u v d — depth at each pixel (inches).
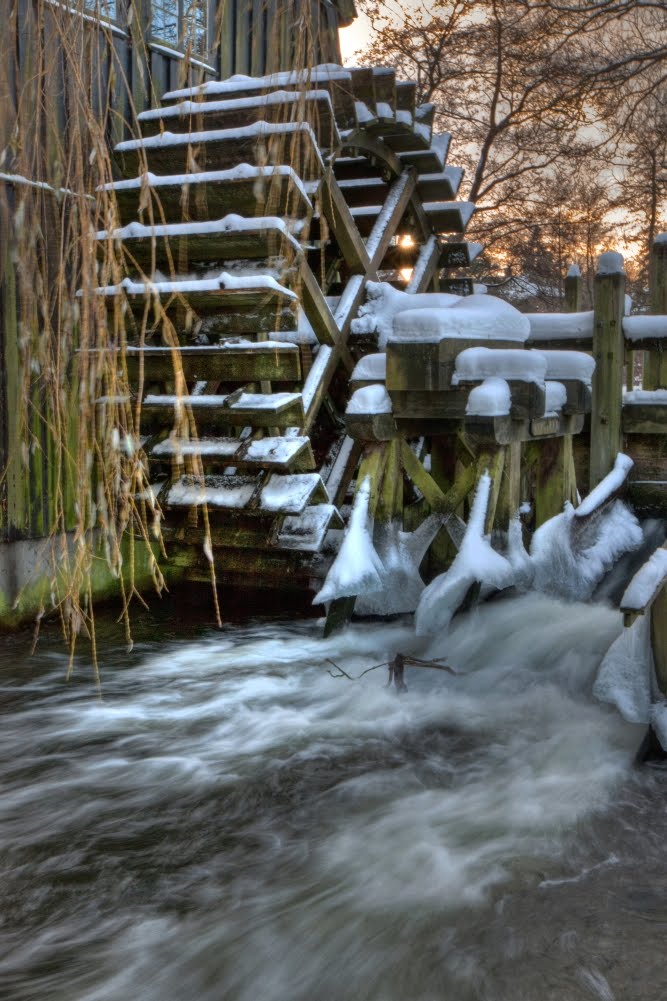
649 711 156.5
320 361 288.5
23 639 240.2
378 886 121.7
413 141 336.5
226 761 164.4
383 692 201.8
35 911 117.3
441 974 102.9
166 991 102.2
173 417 254.2
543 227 922.1
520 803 145.6
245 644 241.3
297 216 258.8
